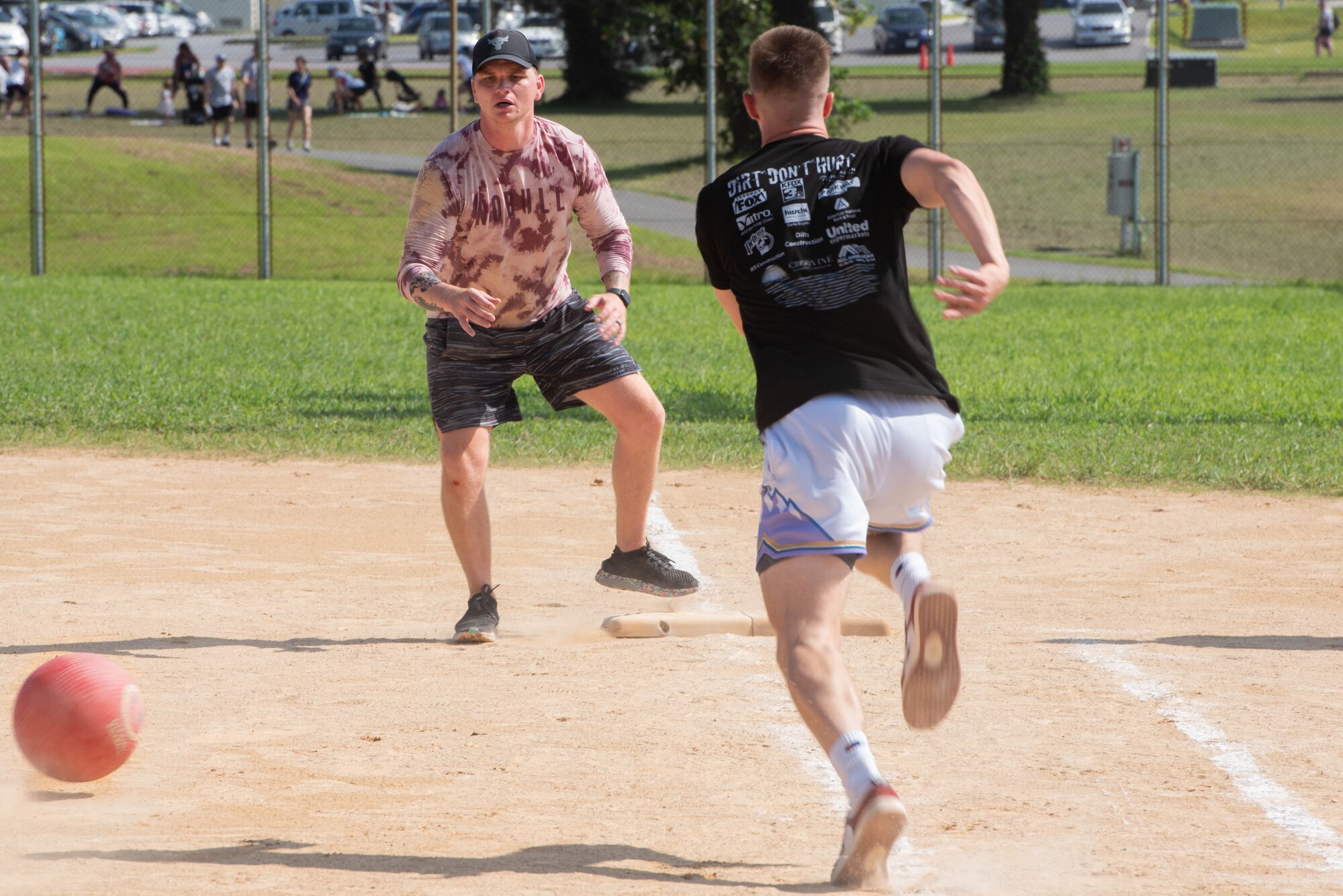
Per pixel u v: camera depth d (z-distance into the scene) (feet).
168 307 92.48
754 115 20.26
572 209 30.01
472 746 22.29
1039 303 99.55
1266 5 316.81
